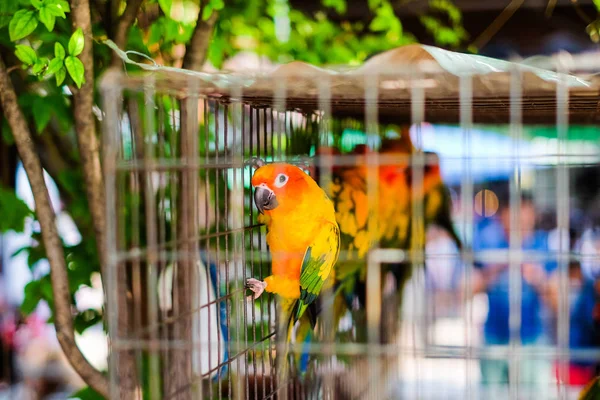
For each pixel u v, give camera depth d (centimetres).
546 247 279
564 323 136
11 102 174
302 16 307
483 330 293
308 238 190
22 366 299
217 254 160
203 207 242
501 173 277
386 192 240
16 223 223
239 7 280
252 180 187
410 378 261
